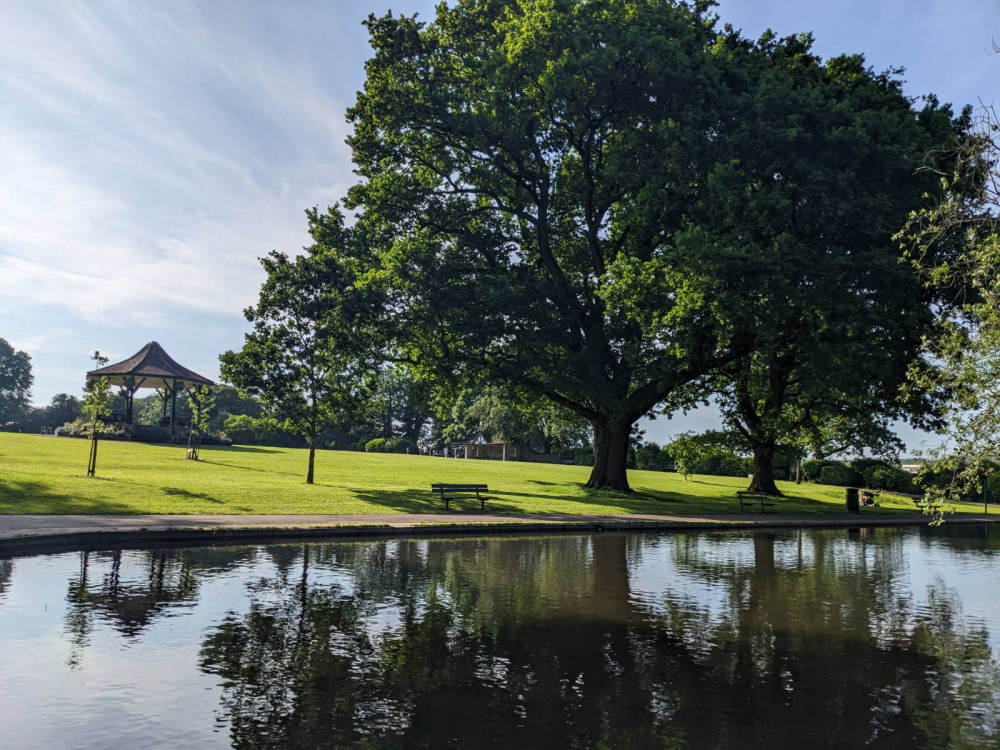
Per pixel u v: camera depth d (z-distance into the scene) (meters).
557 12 28.64
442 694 7.15
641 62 28.80
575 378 31.98
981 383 10.48
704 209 28.44
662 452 71.44
